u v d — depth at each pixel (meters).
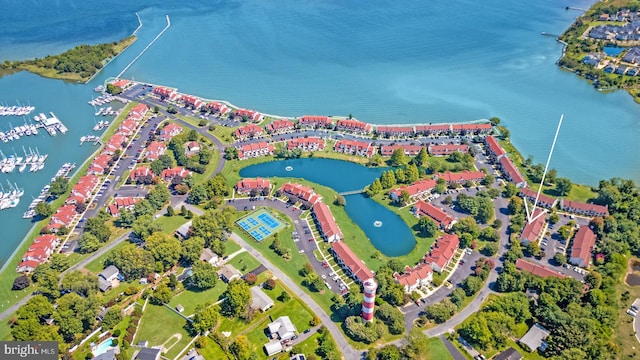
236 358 197.75
